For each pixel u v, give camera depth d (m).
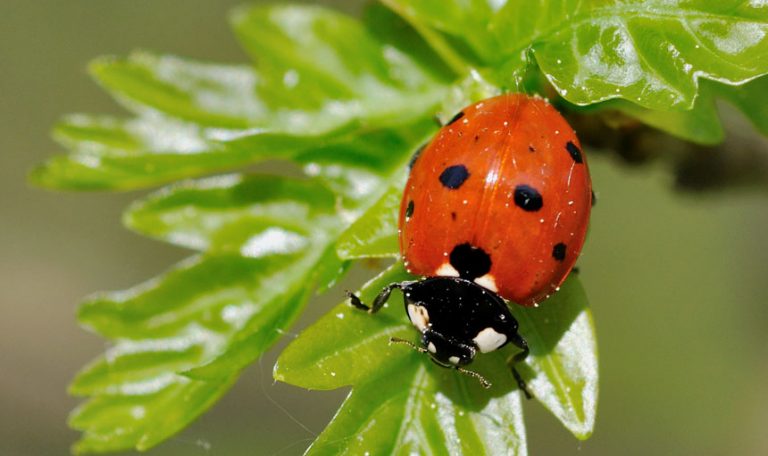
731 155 0.08
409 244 0.07
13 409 0.11
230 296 0.07
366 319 0.07
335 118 0.08
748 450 0.11
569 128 0.07
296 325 0.11
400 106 0.07
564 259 0.07
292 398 0.11
